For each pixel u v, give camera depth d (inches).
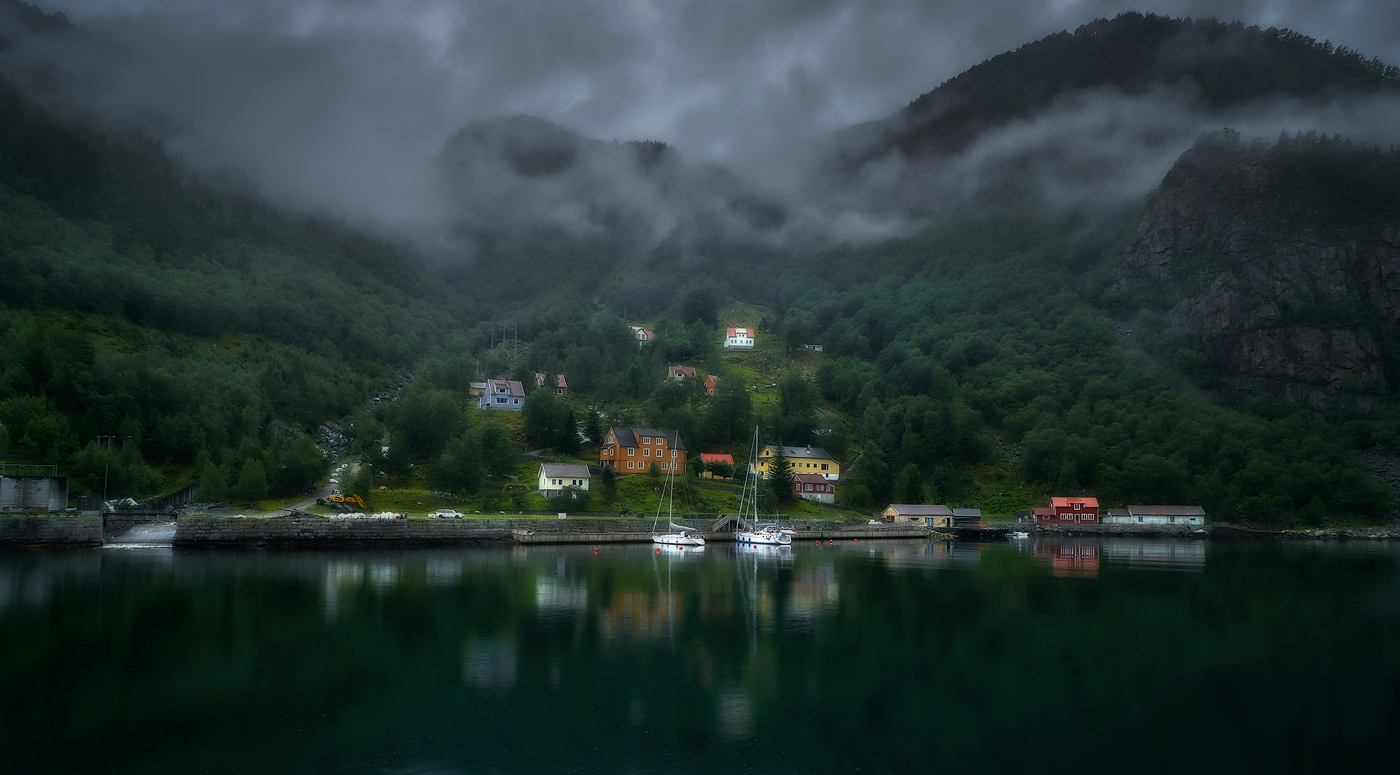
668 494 6338.6
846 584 3496.6
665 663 2053.4
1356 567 4564.5
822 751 1476.4
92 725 1512.1
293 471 5580.7
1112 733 1596.9
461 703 1697.8
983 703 1775.3
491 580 3348.9
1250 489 7854.3
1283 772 1411.2
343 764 1355.8
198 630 2283.5
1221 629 2588.6
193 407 6387.8
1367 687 1924.2
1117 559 4933.6
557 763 1386.6
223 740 1449.3
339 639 2219.5
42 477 4534.9
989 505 7859.3
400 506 5472.4
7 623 2325.3
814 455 7805.1
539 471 6555.1
